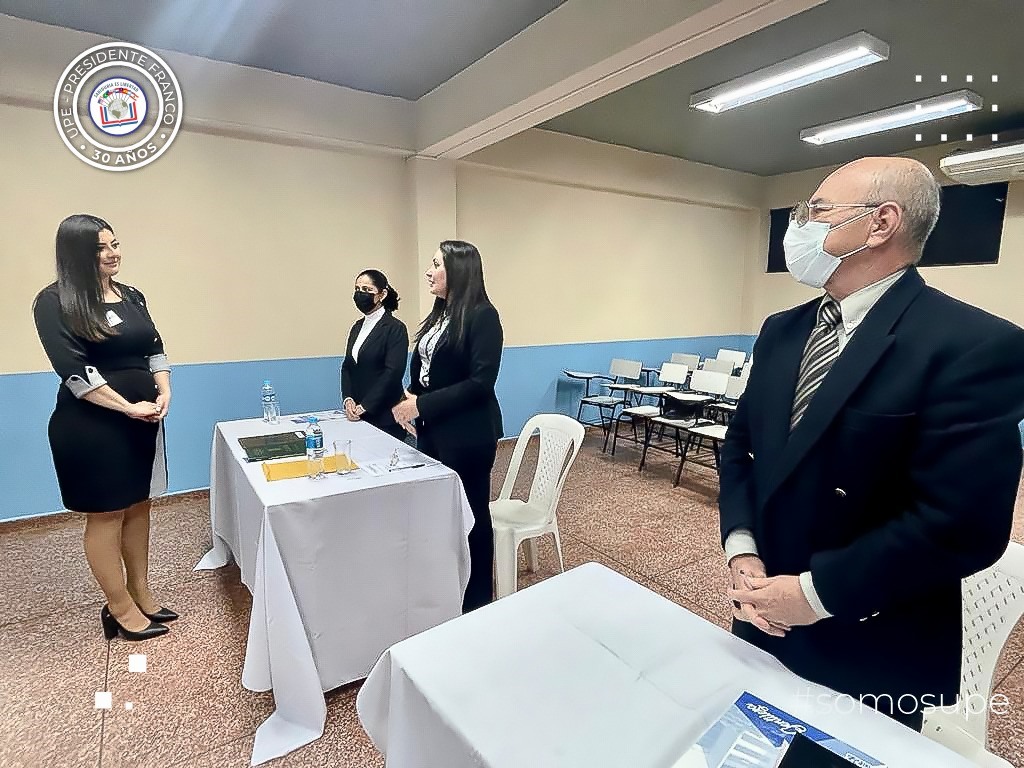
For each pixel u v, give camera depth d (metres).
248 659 1.62
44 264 3.12
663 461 4.72
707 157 5.82
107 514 1.95
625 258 5.91
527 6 2.75
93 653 1.99
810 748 0.69
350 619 1.73
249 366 3.84
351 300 4.20
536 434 5.51
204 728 1.64
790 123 4.52
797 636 0.91
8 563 2.71
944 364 0.74
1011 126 4.43
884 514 0.82
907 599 0.78
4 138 2.97
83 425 1.81
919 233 0.82
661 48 2.41
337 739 1.60
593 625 0.96
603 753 0.69
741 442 1.11
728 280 6.94
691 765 0.67
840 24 2.82
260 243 3.79
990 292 4.99
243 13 2.78
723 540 1.03
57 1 2.65
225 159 3.61
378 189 4.23
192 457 3.70
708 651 0.89
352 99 3.83
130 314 1.92
